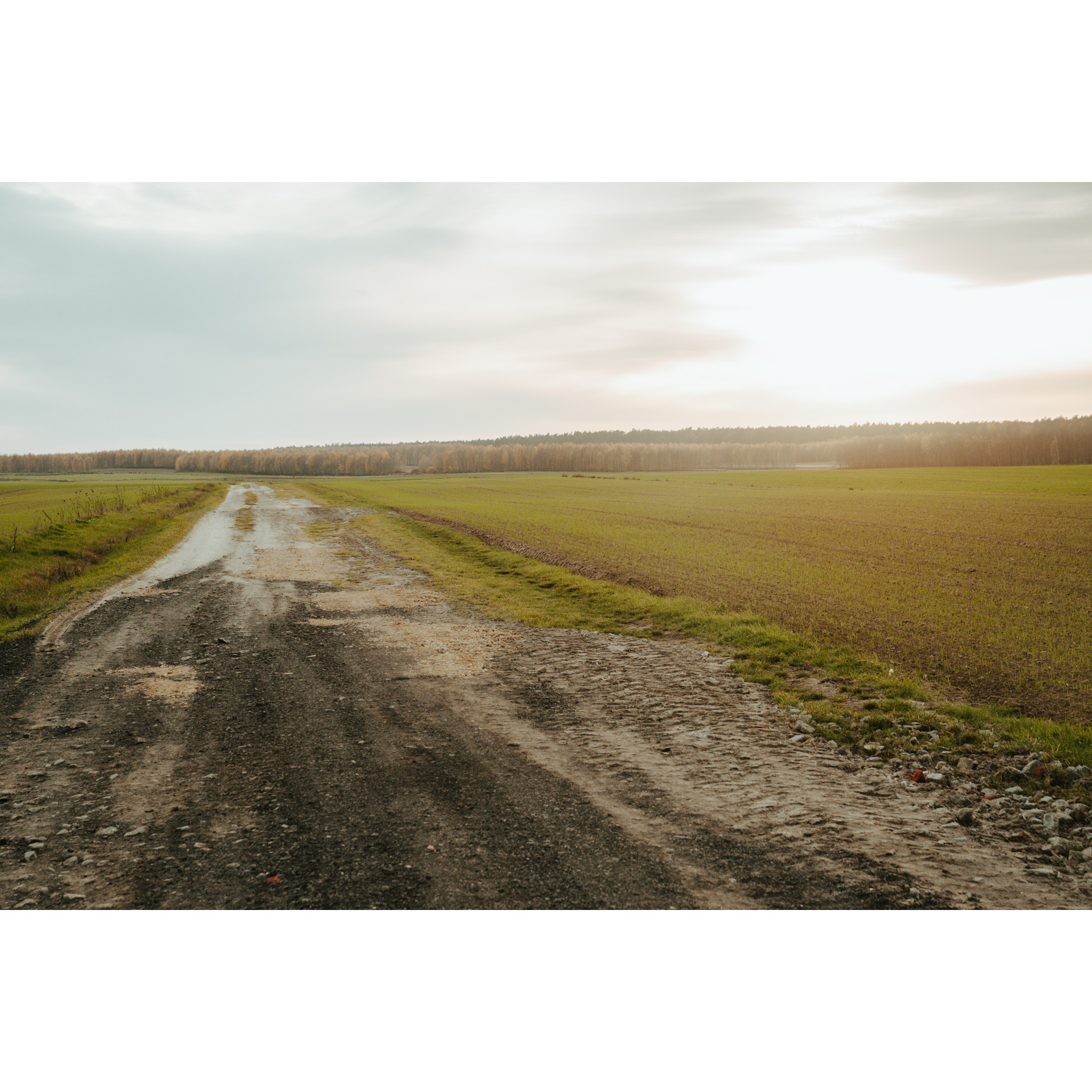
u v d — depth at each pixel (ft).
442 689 39.29
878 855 21.85
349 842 22.48
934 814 24.67
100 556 91.30
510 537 112.78
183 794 26.13
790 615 56.65
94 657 45.75
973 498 181.57
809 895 19.69
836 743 31.30
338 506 197.77
